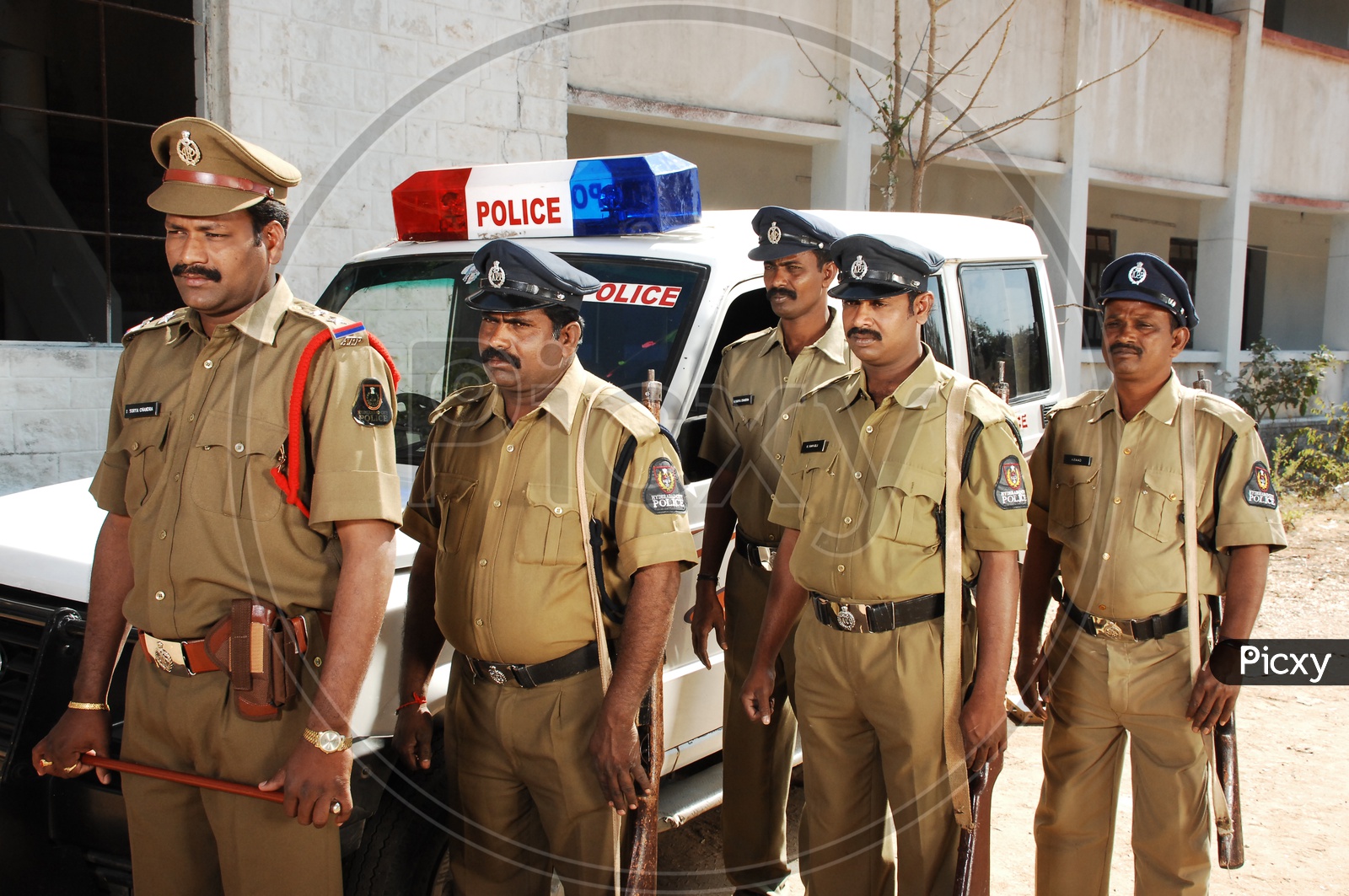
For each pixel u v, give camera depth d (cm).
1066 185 938
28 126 584
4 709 230
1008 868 325
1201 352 1110
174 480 192
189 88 553
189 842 202
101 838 218
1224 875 319
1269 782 384
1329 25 1338
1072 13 915
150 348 204
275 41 541
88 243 591
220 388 193
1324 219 1354
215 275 187
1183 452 239
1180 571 238
